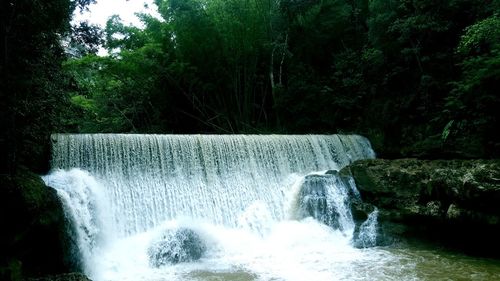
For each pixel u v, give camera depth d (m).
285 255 12.38
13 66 9.27
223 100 25.48
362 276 10.12
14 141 9.26
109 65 24.91
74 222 10.88
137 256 11.72
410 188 14.39
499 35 14.26
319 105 24.36
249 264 11.46
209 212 14.79
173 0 24.27
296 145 17.98
